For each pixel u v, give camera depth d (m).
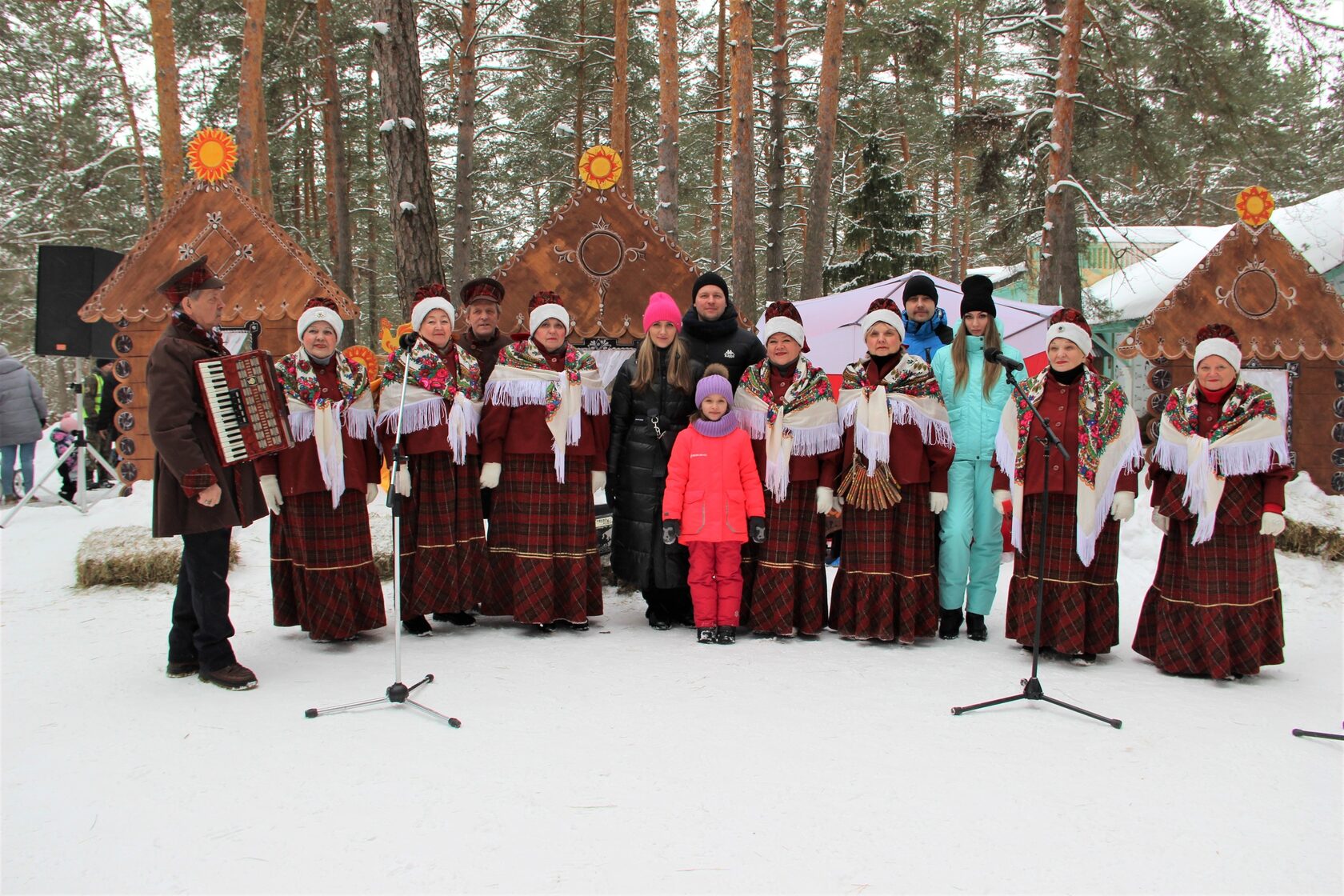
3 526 8.10
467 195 16.36
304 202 26.78
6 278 23.48
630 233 7.18
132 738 3.44
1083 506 4.55
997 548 5.13
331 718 3.65
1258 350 8.45
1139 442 4.62
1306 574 6.99
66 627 5.12
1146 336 8.45
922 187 28.58
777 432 4.94
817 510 5.09
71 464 10.07
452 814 2.81
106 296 8.89
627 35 16.36
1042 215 15.66
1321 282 8.37
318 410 4.59
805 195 23.55
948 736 3.53
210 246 8.89
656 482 5.17
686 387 5.18
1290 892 2.40
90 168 20.89
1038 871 2.50
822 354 9.33
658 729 3.55
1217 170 23.33
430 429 4.84
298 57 18.41
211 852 2.58
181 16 18.11
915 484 4.94
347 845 2.62
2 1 19.52
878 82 22.20
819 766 3.20
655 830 2.71
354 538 4.77
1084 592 4.69
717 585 5.04
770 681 4.21
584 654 4.68
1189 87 13.86
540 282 7.11
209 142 8.80
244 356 4.09
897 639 5.07
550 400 4.97
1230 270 8.45
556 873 2.46
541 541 5.04
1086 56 14.68
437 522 4.99
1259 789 3.07
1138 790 3.04
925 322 5.74
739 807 2.86
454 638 4.98
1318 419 8.52
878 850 2.61
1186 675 4.52
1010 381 4.30
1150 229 20.22
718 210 20.38
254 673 4.25
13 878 2.43
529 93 22.75
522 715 3.70
